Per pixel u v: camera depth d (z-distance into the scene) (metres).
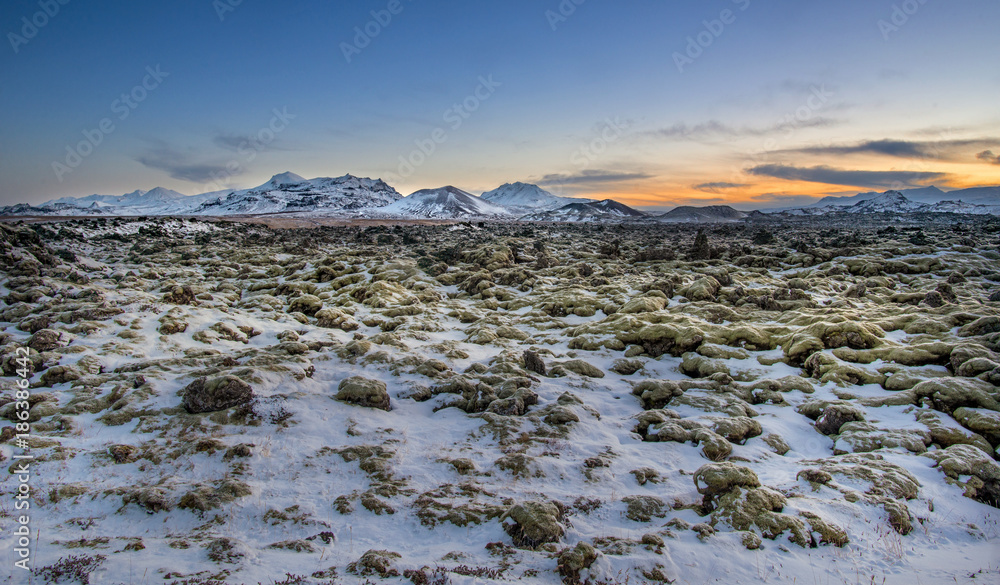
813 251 65.50
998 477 14.45
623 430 19.95
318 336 33.59
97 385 21.91
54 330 27.44
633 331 32.09
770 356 27.78
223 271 59.28
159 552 11.03
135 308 33.19
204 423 18.20
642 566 10.99
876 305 37.06
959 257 59.28
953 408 18.81
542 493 14.91
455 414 21.16
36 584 9.46
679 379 26.98
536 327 38.16
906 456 16.34
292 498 14.17
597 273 58.88
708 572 10.97
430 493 14.62
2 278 40.44
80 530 12.08
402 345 29.72
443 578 10.33
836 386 23.09
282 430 18.17
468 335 35.12
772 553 11.65
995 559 11.27
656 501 14.27
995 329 24.59
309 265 61.06
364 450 17.12
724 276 54.00
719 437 18.08
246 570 10.48
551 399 22.94
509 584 10.23
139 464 15.60
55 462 15.25
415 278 56.28
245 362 24.28
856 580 10.58
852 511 13.14
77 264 54.69
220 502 13.46
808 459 17.31
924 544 12.09
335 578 10.31
